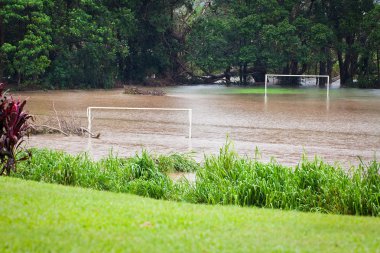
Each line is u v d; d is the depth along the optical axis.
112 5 68.56
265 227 9.23
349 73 75.75
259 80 79.44
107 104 43.22
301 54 69.75
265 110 39.69
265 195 13.12
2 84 14.24
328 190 13.01
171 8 72.19
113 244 7.81
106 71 65.56
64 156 16.80
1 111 14.23
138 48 72.38
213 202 13.04
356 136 27.08
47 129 26.45
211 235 8.52
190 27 74.38
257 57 71.69
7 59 57.28
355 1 73.88
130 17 66.62
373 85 71.56
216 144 24.20
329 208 12.73
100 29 62.22
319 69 82.31
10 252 7.34
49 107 40.31
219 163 15.16
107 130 28.30
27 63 56.41
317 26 69.50
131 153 21.73
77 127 26.69
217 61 72.38
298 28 71.25
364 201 12.54
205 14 77.62
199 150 22.62
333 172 14.28
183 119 33.53
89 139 25.17
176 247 7.81
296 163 19.83
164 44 73.88
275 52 71.56
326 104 45.31
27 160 15.92
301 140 25.58
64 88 62.53
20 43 56.25
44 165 15.59
